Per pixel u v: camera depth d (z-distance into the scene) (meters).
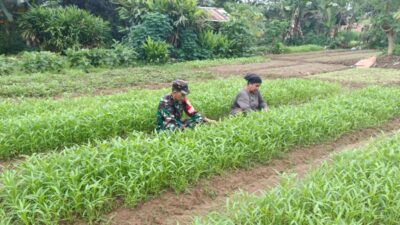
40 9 20.95
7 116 7.71
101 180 4.37
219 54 23.09
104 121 6.83
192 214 4.40
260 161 5.80
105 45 22.39
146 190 4.56
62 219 4.02
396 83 13.34
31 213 3.87
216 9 27.62
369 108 8.02
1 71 14.69
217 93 9.11
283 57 25.11
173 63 20.22
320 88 10.73
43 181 4.20
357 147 6.64
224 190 4.97
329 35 36.47
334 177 4.44
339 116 7.23
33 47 21.09
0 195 4.07
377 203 3.84
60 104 8.79
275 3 35.56
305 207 3.78
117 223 4.15
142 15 21.62
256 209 3.67
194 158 4.97
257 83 7.33
